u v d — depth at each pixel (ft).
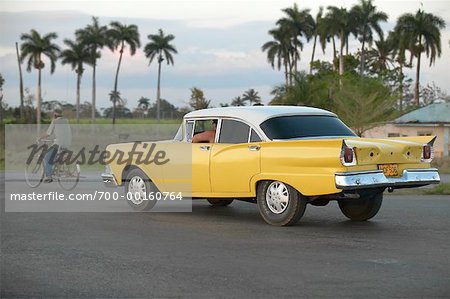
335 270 22.11
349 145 28.96
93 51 306.76
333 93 137.28
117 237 29.12
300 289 19.58
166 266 22.95
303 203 30.99
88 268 22.80
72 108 316.81
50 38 299.38
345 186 28.58
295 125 32.30
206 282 20.56
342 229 30.94
